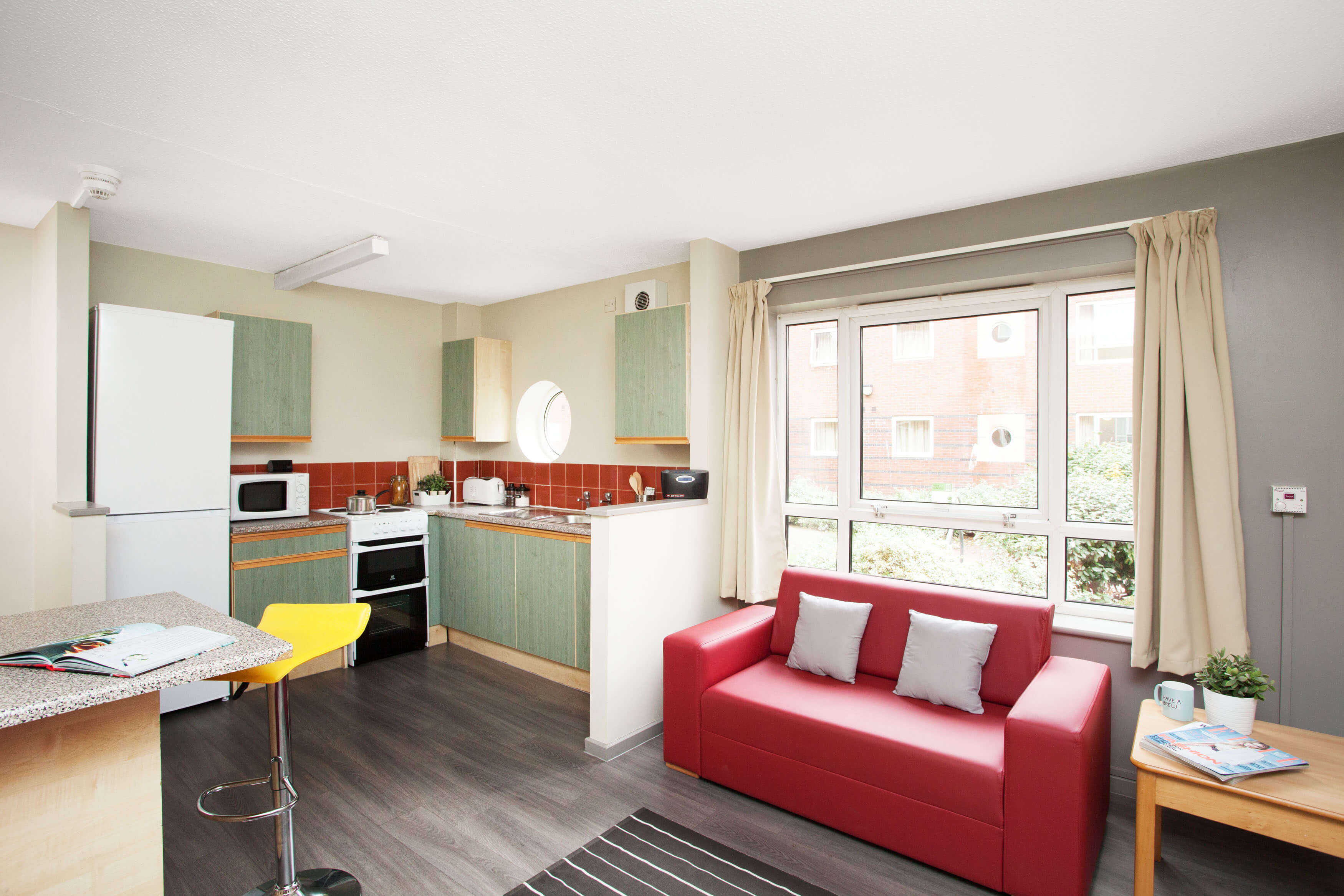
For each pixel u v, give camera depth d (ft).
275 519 12.95
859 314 11.49
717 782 8.65
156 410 10.62
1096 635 8.81
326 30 5.62
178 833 7.51
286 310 13.98
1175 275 8.13
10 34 5.65
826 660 9.06
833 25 5.55
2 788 4.55
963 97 6.73
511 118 7.22
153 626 5.39
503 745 9.85
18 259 10.62
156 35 5.68
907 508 11.09
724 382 11.93
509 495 15.96
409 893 6.53
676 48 5.91
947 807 6.76
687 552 11.09
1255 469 7.84
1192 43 5.76
